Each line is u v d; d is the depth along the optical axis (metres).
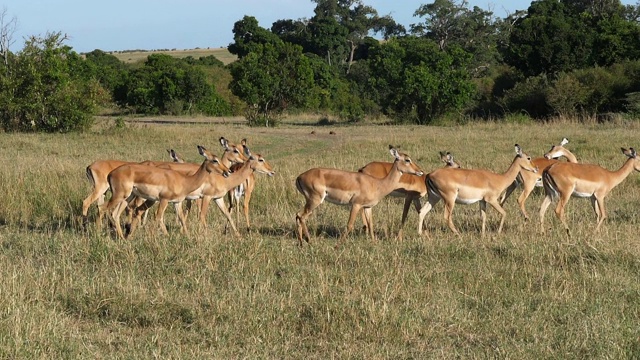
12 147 23.70
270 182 15.36
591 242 10.41
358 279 8.91
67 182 14.66
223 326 7.55
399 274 9.16
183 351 6.96
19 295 8.06
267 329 7.45
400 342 7.24
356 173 11.51
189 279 8.87
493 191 12.15
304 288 8.60
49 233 11.58
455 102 37.16
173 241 10.37
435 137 26.41
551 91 36.97
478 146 23.36
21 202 13.45
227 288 8.72
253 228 12.72
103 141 26.28
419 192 12.44
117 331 7.54
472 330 7.55
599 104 37.00
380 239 11.83
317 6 76.25
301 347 7.16
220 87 61.56
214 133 29.67
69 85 31.20
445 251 10.36
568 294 8.52
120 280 8.59
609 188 12.68
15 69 30.73
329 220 13.16
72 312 7.99
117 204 11.61
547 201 12.74
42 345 6.89
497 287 8.84
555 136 25.52
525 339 7.29
